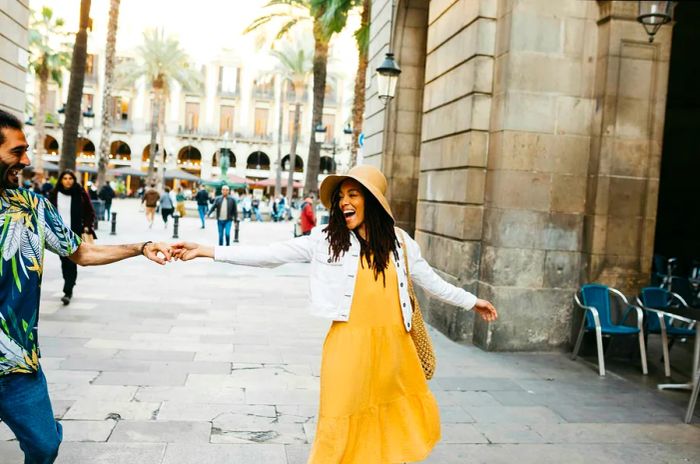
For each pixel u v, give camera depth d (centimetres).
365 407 275
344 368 270
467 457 385
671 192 1274
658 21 585
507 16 675
